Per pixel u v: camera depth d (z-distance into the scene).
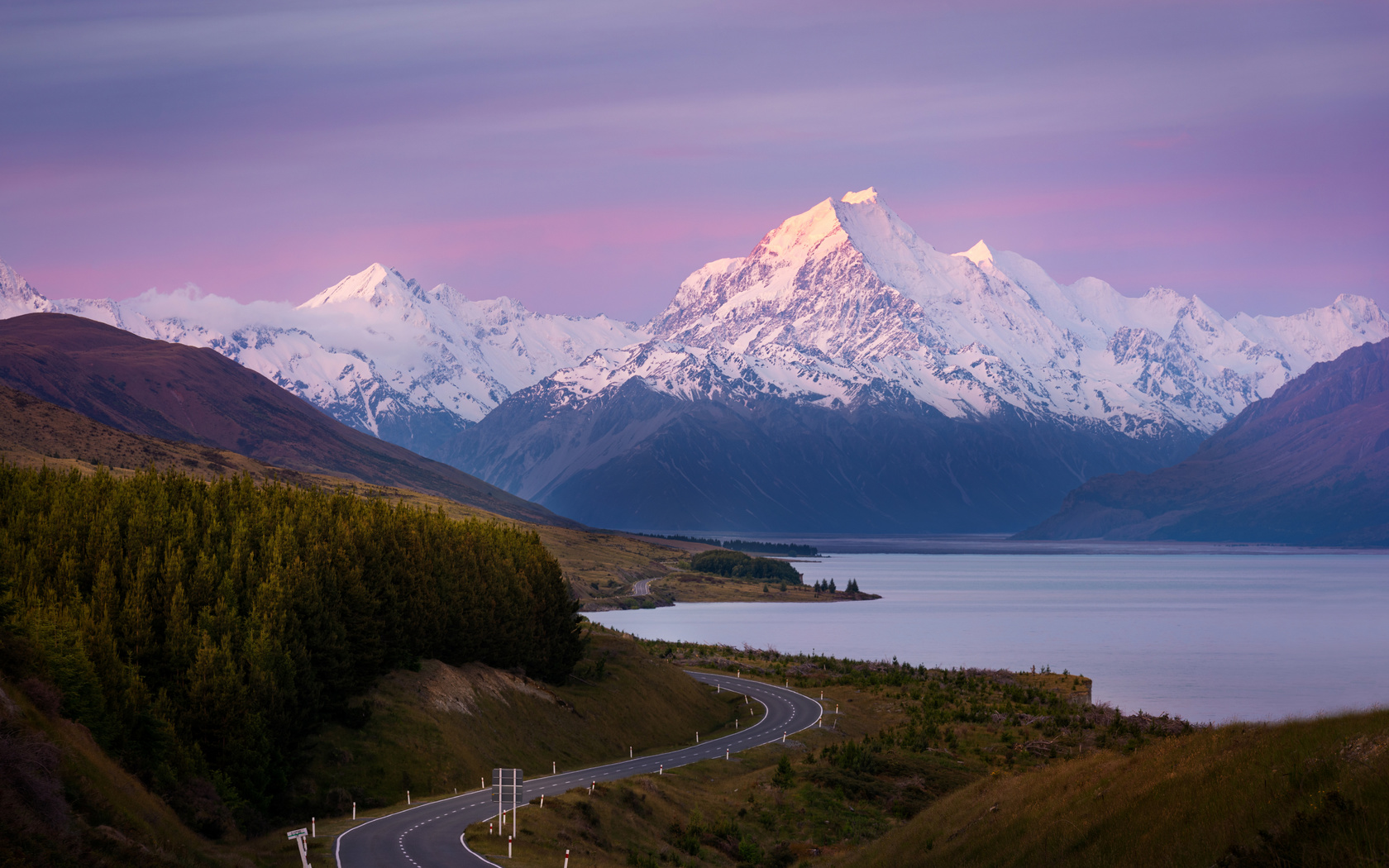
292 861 63.38
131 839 52.06
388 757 93.56
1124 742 117.56
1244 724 57.06
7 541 91.38
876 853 70.06
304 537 106.81
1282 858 35.19
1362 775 36.91
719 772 109.00
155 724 72.88
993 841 56.50
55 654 67.06
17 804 46.88
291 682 85.94
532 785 95.62
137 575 86.69
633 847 77.31
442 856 64.25
